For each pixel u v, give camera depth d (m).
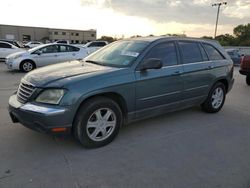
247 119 5.28
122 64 4.05
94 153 3.58
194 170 3.20
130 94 3.89
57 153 3.54
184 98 4.80
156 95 4.26
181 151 3.71
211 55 5.38
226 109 6.02
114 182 2.91
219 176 3.08
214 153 3.68
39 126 3.31
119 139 4.07
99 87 3.51
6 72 11.69
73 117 3.39
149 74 4.09
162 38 4.55
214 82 5.36
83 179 2.95
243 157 3.58
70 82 3.36
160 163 3.35
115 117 3.83
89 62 4.45
